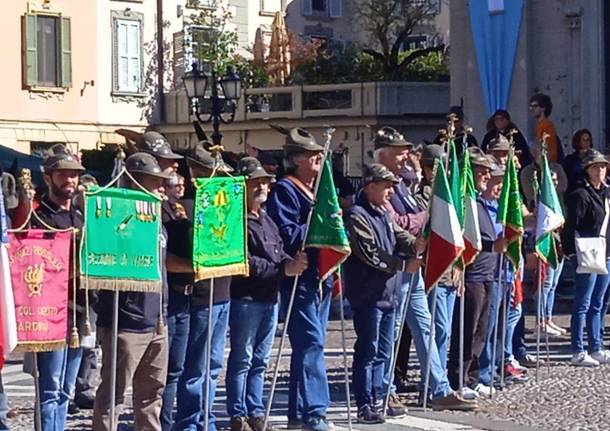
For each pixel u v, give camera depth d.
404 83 44.78
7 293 9.76
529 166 17.67
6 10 48.91
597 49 28.77
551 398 14.79
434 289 13.77
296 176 12.87
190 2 53.56
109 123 51.41
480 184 14.86
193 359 11.75
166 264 11.41
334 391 15.43
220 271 11.31
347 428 13.02
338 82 47.16
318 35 60.00
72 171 11.20
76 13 50.53
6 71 48.91
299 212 12.70
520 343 17.06
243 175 12.11
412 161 14.64
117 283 10.33
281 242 12.56
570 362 17.55
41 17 49.66
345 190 21.78
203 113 47.78
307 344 12.71
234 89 32.41
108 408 10.87
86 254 10.16
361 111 45.00
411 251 13.45
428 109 44.97
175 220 11.46
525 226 16.38
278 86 48.53
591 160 17.05
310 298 12.67
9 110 48.97
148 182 10.68
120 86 51.69
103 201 10.25
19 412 14.40
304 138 12.80
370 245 12.93
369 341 13.22
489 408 14.16
